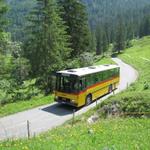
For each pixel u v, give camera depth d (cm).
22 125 2341
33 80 4678
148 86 3388
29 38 3859
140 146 1137
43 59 3784
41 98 3275
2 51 3225
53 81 3625
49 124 2361
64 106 2961
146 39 16875
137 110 2088
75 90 2789
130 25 18625
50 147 1130
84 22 4872
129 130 1516
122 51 14875
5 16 3028
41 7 3838
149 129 1540
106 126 1666
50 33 3806
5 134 2111
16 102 3147
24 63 3884
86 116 2295
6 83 3516
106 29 18538
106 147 1051
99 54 14925
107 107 2241
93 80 3100
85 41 4928
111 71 3691
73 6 4772
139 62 8206
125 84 4359
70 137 1390
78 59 4644
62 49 3969
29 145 1212
